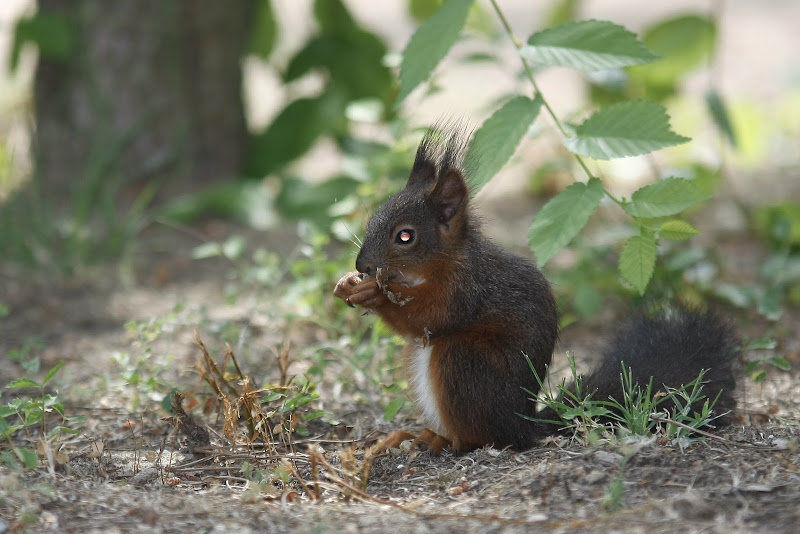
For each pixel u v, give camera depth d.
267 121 20.69
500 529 6.96
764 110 23.98
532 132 13.20
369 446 9.30
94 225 16.78
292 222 17.19
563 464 7.97
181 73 17.69
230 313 13.37
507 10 28.84
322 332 12.68
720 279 14.23
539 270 9.65
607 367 9.52
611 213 16.83
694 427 8.34
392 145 15.84
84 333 13.01
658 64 16.20
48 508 7.43
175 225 16.16
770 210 15.67
